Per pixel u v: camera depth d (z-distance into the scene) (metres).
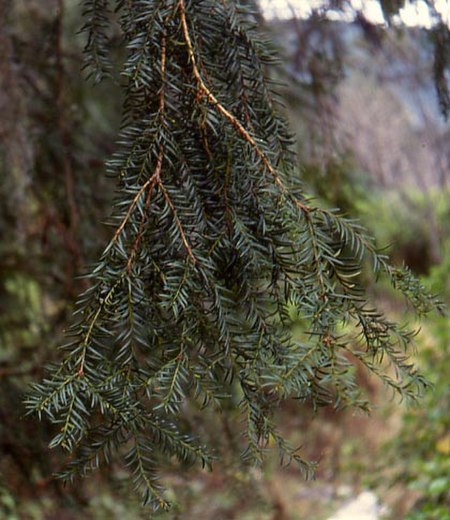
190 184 1.04
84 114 2.23
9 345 2.31
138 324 1.02
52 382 1.01
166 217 1.03
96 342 1.02
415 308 1.06
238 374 1.03
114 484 1.93
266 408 1.05
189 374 1.03
